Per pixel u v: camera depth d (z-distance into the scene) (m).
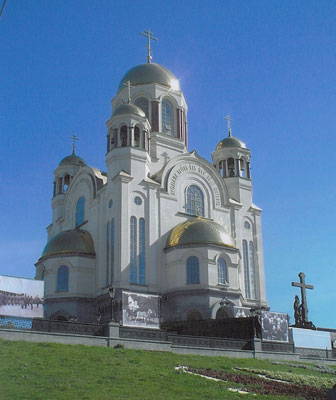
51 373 25.97
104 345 35.19
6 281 39.22
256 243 70.62
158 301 41.16
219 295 57.84
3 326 35.59
